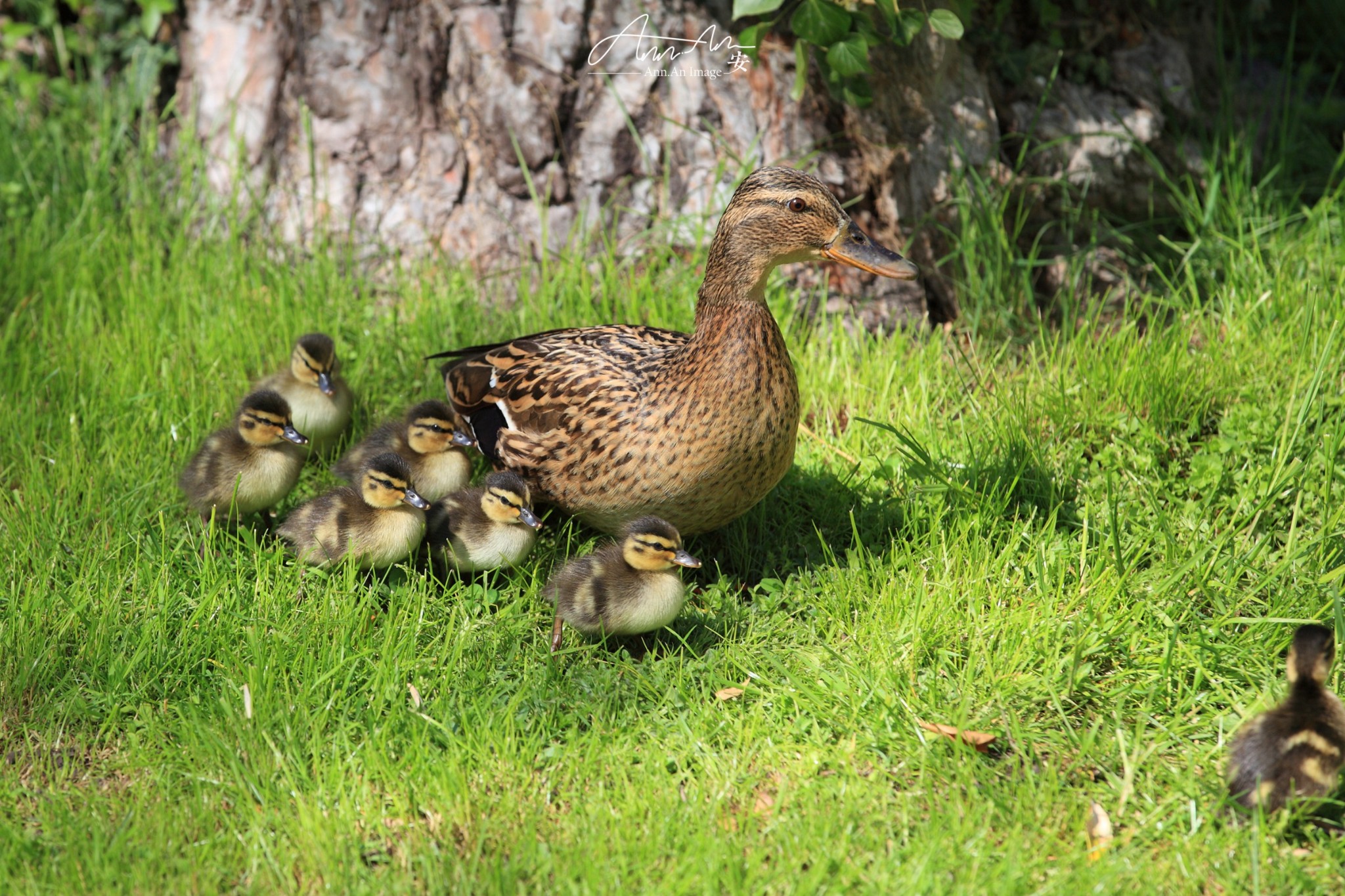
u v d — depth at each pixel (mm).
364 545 9078
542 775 7684
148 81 14523
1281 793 7043
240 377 11586
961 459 10641
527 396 9539
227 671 8312
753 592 9312
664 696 8297
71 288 12727
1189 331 12141
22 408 11016
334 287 12766
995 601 8867
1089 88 14586
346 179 13414
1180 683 8250
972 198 13383
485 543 9125
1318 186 15555
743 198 8602
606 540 9961
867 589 9141
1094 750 7762
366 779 7457
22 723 7965
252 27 13492
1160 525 9453
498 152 13148
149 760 7672
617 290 12531
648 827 7129
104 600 8750
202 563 9180
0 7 15266
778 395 8719
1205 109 15680
